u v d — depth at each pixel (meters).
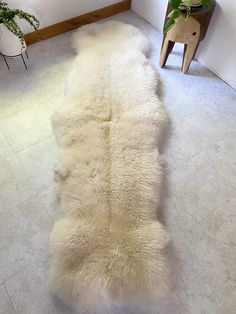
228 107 1.73
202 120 1.66
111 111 1.59
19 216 1.28
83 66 1.82
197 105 1.73
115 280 1.06
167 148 1.53
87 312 1.05
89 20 2.22
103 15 2.26
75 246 1.13
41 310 1.06
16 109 1.67
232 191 1.40
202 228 1.27
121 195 1.28
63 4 2.00
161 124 1.57
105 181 1.32
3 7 1.60
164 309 1.07
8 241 1.21
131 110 1.59
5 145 1.51
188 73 1.91
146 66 1.84
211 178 1.43
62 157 1.41
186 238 1.24
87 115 1.55
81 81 1.72
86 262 1.10
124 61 1.85
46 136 1.55
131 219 1.22
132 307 1.07
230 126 1.64
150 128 1.52
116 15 2.30
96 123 1.53
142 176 1.35
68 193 1.29
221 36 1.72
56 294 1.08
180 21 1.58
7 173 1.41
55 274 1.08
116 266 1.09
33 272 1.14
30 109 1.67
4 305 1.07
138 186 1.31
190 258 1.19
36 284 1.11
